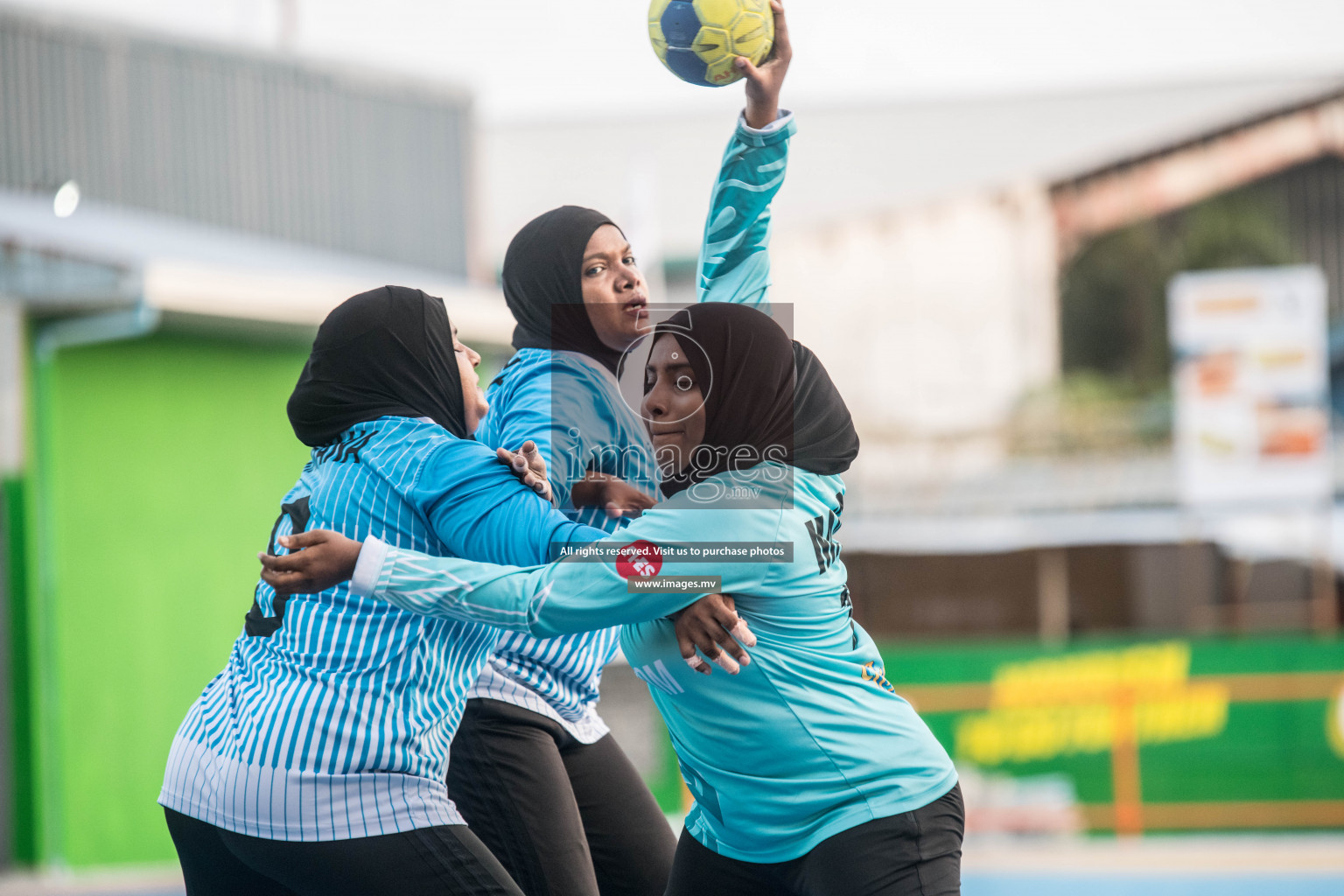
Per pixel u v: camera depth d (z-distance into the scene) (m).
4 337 12.63
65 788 12.39
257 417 13.74
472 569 3.44
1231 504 19.70
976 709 14.61
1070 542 19.36
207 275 12.41
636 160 22.78
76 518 12.60
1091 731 14.55
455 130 17.38
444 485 3.59
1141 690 14.61
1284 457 20.00
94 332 12.49
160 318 12.70
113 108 14.82
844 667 3.75
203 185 15.34
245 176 15.64
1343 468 19.88
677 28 4.15
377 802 3.47
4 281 12.41
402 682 3.52
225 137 15.55
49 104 14.45
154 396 13.06
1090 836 14.34
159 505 13.04
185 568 13.17
